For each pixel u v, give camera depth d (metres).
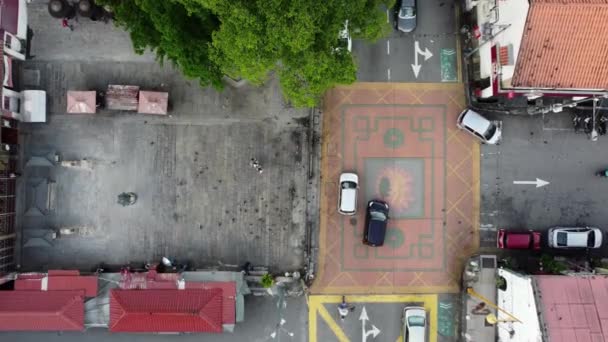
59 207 33.47
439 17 34.09
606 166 34.03
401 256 33.84
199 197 33.66
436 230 33.91
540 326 27.33
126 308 29.95
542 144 34.06
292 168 33.69
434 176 34.00
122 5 27.52
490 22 29.94
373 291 33.66
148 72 33.66
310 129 33.62
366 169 33.91
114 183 33.59
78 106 31.94
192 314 29.83
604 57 26.94
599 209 34.03
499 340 32.09
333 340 33.53
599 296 28.05
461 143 34.00
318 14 22.33
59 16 32.66
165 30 26.00
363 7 25.19
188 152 33.62
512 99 33.59
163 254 33.53
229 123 33.66
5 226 32.25
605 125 33.72
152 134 33.62
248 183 33.66
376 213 32.69
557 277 28.38
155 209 33.59
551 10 25.62
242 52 22.73
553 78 27.59
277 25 21.53
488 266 32.44
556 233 33.00
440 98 34.00
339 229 33.78
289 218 33.62
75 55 33.62
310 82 24.66
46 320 30.75
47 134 33.56
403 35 34.00
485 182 33.97
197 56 27.17
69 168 33.56
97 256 33.50
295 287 33.47
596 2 25.50
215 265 33.56
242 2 21.89
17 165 33.28
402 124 33.97
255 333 33.47
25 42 33.22
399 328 33.59
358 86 33.94
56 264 33.44
